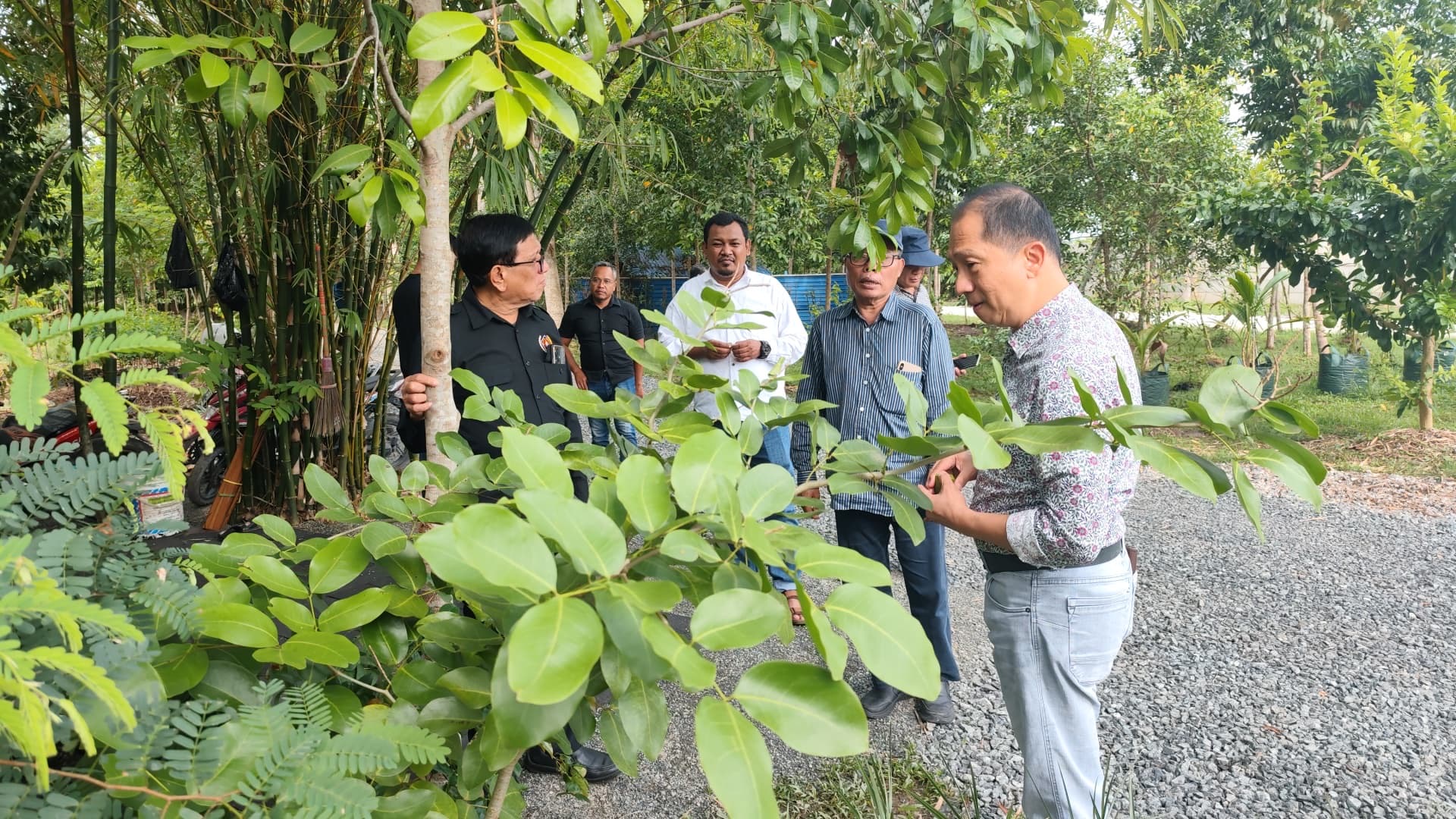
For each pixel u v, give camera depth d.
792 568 0.83
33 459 0.77
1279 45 8.48
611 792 2.20
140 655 0.68
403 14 2.57
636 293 12.76
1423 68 7.72
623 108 2.85
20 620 0.55
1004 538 1.47
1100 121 8.23
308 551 1.03
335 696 0.87
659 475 0.80
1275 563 4.04
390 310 4.29
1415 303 5.83
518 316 2.21
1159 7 2.18
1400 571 3.90
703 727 0.62
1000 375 1.00
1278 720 2.61
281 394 3.60
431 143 1.45
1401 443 6.23
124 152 4.22
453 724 0.89
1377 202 5.87
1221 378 0.89
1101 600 1.51
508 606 0.79
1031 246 1.49
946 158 2.38
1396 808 2.18
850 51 2.05
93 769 0.65
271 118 3.13
